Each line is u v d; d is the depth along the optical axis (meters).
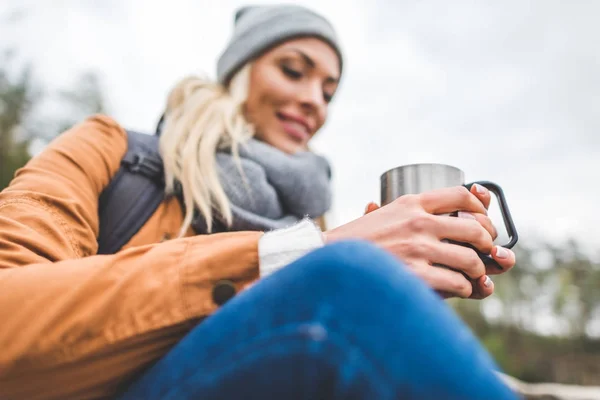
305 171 1.43
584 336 31.28
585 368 28.36
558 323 32.78
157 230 1.07
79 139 1.04
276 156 1.40
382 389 0.34
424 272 0.66
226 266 0.59
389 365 0.35
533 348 30.70
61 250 0.71
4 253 0.60
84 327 0.51
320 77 1.75
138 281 0.55
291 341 0.38
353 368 0.35
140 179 1.10
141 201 1.07
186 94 1.53
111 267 0.56
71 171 0.94
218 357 0.41
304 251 0.62
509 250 0.75
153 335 0.54
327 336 0.37
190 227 1.14
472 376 0.34
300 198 1.42
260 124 1.67
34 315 0.50
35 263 0.60
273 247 0.62
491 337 30.22
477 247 0.73
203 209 1.11
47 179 0.87
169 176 1.11
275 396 0.39
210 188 1.18
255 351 0.39
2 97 16.48
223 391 0.40
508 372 27.98
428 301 0.38
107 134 1.13
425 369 0.34
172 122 1.38
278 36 1.67
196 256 0.60
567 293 33.50
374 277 0.39
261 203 1.29
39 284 0.52
